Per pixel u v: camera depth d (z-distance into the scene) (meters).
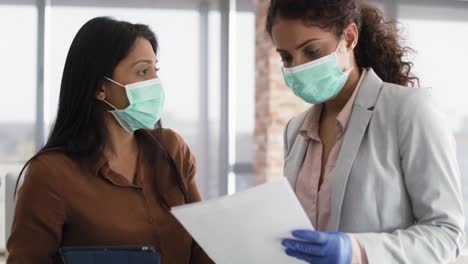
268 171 4.20
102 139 1.35
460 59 4.73
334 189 1.24
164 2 4.86
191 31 4.91
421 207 1.16
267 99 4.22
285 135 1.54
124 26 1.35
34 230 1.25
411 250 1.10
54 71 4.71
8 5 4.62
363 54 1.36
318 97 1.31
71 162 1.33
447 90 4.65
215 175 4.99
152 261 1.02
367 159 1.21
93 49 1.32
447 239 1.12
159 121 1.49
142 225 1.33
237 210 1.00
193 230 1.03
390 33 1.37
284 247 1.06
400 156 1.19
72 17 4.71
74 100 1.34
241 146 5.02
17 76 4.64
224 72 4.96
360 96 1.28
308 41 1.23
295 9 1.21
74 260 1.02
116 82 1.34
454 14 4.80
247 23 4.98
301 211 1.02
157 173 1.41
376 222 1.19
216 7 4.95
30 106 4.67
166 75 4.85
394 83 1.35
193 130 4.94
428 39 4.73
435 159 1.14
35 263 1.25
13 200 1.49
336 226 1.23
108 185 1.34
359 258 1.08
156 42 1.42
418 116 1.17
